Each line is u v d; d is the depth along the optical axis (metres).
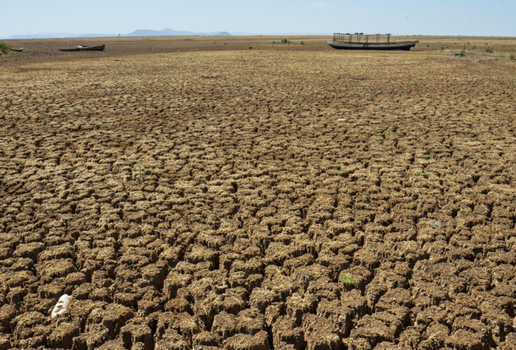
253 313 4.71
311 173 8.54
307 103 15.19
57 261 5.64
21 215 6.82
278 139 10.82
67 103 15.34
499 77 21.47
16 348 4.31
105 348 4.24
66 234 6.36
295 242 6.03
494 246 5.82
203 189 7.92
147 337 4.39
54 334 4.38
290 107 14.48
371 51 46.34
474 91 17.22
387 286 5.11
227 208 7.10
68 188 7.93
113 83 20.25
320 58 35.19
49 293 4.98
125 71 25.62
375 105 14.74
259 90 18.00
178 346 4.23
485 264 5.48
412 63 30.09
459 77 21.69
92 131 11.65
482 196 7.39
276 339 4.39
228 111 14.09
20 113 13.66
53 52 48.66
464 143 10.21
